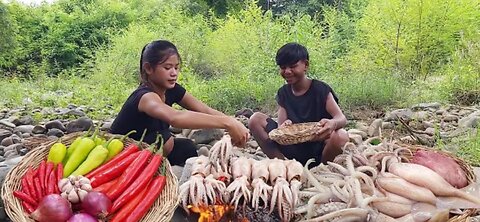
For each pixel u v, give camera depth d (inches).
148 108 139.9
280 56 164.1
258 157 171.2
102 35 761.6
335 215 109.3
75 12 797.9
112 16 794.8
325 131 149.3
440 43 467.2
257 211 116.9
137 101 142.7
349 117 291.6
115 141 115.3
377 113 301.4
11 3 781.3
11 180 105.3
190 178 122.6
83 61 724.7
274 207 116.6
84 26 778.2
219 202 117.0
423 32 464.4
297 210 114.3
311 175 120.6
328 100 164.1
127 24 793.6
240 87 333.7
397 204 113.3
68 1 856.9
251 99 329.4
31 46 754.8
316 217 112.7
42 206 94.9
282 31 471.5
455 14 461.7
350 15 669.3
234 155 137.4
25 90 439.8
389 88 331.9
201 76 538.6
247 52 483.8
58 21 780.0
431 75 456.1
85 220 94.5
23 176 107.7
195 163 128.1
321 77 396.8
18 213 96.7
